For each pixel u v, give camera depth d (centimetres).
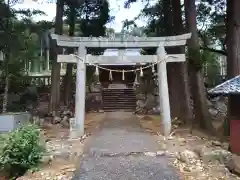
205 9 1714
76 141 991
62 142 972
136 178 607
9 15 1518
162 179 602
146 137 1028
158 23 1791
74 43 1123
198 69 1234
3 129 1091
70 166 735
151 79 2316
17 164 700
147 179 602
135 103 2236
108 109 2202
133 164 701
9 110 1864
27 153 709
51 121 1513
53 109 1636
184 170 680
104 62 1130
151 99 2067
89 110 2158
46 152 790
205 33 1755
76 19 2083
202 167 704
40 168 720
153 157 766
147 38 1135
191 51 1227
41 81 2686
